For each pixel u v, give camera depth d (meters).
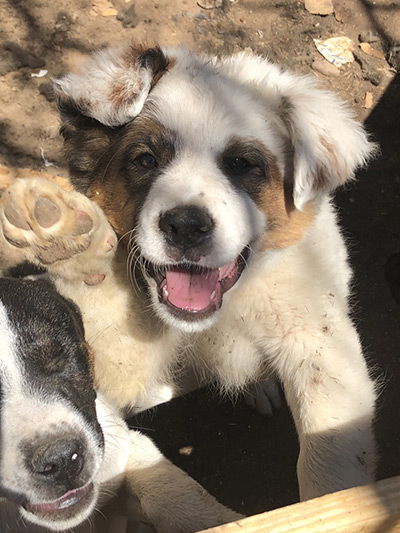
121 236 0.38
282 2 0.67
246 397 0.52
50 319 0.33
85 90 0.37
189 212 0.33
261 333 0.40
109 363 0.39
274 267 0.38
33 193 0.31
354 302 0.53
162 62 0.37
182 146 0.36
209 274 0.36
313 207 0.39
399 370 0.52
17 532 0.35
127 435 0.40
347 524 0.23
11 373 0.31
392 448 0.49
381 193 0.59
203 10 0.66
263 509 0.49
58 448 0.30
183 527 0.37
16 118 0.60
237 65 0.39
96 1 0.66
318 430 0.38
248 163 0.36
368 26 0.67
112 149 0.38
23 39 0.63
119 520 0.42
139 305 0.38
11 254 0.54
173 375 0.45
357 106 0.63
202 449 0.51
